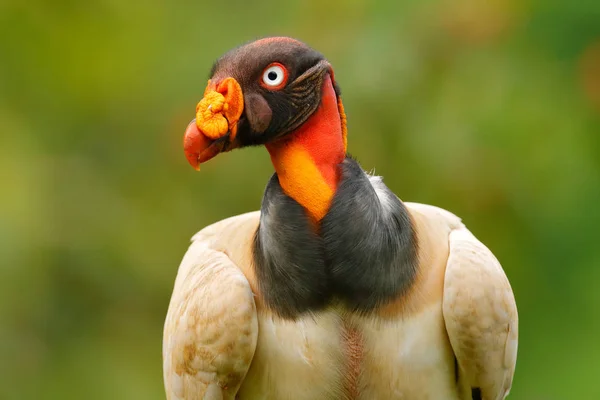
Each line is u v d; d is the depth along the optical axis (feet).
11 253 36.40
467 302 19.95
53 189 39.24
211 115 19.20
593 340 34.50
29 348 37.86
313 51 19.84
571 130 35.09
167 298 39.24
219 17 39.96
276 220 19.57
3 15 41.42
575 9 35.58
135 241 39.06
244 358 19.97
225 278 20.20
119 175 40.27
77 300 38.83
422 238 20.76
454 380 20.95
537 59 35.73
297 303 19.69
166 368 21.62
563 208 35.55
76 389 37.78
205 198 39.17
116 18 41.78
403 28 35.78
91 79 41.04
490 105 35.24
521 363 35.42
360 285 19.40
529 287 35.86
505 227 35.86
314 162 19.58
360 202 19.27
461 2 35.76
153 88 39.81
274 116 19.44
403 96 35.37
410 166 35.70
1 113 40.24
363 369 20.02
